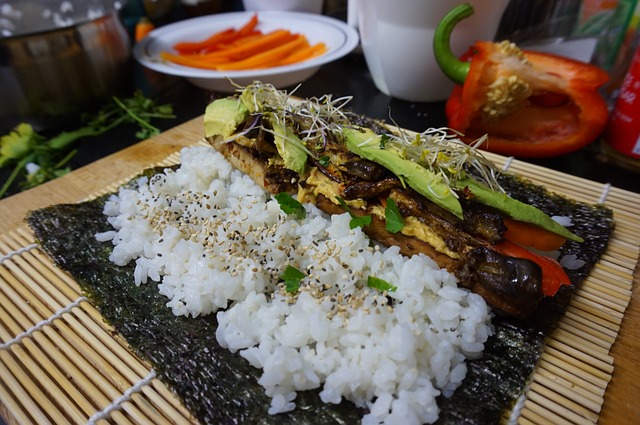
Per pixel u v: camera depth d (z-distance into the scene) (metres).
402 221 0.19
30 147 0.30
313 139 0.22
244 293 0.19
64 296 0.20
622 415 0.15
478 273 0.17
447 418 0.15
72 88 0.33
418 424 0.15
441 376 0.16
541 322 0.18
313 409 0.16
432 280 0.18
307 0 0.44
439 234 0.19
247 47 0.38
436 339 0.17
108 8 0.36
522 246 0.20
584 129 0.27
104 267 0.21
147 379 0.17
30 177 0.29
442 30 0.27
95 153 0.31
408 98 0.35
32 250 0.23
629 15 0.28
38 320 0.20
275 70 0.33
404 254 0.20
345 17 0.48
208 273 0.19
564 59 0.27
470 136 0.29
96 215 0.24
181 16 0.50
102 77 0.34
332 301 0.18
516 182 0.25
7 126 0.32
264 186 0.22
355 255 0.19
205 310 0.19
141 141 0.31
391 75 0.33
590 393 0.16
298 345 0.17
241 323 0.18
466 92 0.27
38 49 0.30
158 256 0.21
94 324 0.19
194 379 0.17
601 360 0.17
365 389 0.16
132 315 0.19
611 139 0.27
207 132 0.25
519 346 0.17
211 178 0.25
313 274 0.19
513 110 0.28
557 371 0.17
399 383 0.16
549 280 0.18
